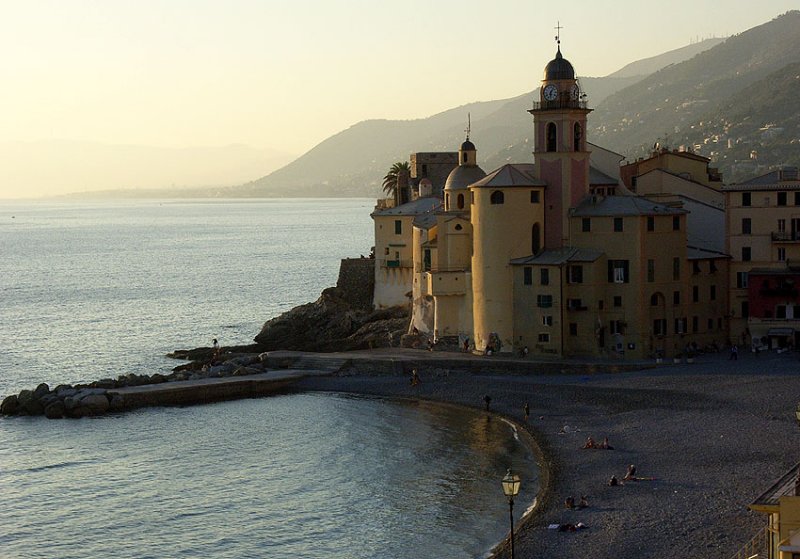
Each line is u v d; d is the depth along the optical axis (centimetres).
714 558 7338
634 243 14075
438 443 11206
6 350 18775
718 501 8494
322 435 11694
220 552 8375
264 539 8619
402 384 13862
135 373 16275
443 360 14275
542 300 14262
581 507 8769
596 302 14162
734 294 14650
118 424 12475
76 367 17000
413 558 8106
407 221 18400
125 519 9169
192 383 13850
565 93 14550
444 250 15388
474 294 14862
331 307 18812
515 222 14488
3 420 12838
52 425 12500
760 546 7256
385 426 11988
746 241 14538
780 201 14375
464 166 16425
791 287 14062
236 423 12362
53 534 8844
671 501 8638
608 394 12412
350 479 10081
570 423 11475
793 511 5650
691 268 14412
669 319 14262
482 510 9056
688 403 11638
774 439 9988
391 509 9200
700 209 15962
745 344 14662
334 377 14450
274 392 13962
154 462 10856
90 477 10388
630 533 8019
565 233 14525
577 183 14588
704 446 10031
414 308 16450
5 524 9088
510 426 11744
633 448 10281
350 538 8575
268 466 10594
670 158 18088
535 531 8306
